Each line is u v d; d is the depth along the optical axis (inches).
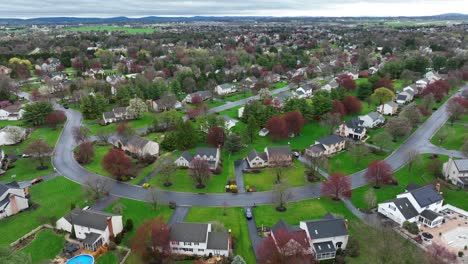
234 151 5280.5
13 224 3503.9
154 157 4975.4
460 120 6397.6
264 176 4510.3
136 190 4160.9
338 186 3868.1
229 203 3865.7
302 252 2864.2
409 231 3284.9
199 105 7377.0
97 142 5689.0
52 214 3673.7
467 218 3535.9
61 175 4566.9
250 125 5590.6
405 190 3976.4
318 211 3678.6
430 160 4788.4
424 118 6545.3
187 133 5364.2
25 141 5812.0
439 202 3646.7
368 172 4210.1
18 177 4530.0
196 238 3024.1
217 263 2933.1
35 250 3090.6
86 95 7593.5
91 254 2999.5
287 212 3676.2
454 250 3016.7
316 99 6466.5
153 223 3097.9
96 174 4586.6
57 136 6043.3
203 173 4229.8
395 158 4945.9
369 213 3644.2
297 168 4714.6
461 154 4963.1
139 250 2940.5
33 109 6496.1
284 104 6786.4
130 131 5506.9
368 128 6097.4
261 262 2859.3
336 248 3093.0
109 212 3676.2
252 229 3390.7
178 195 4045.3
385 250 2989.7
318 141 5206.7
